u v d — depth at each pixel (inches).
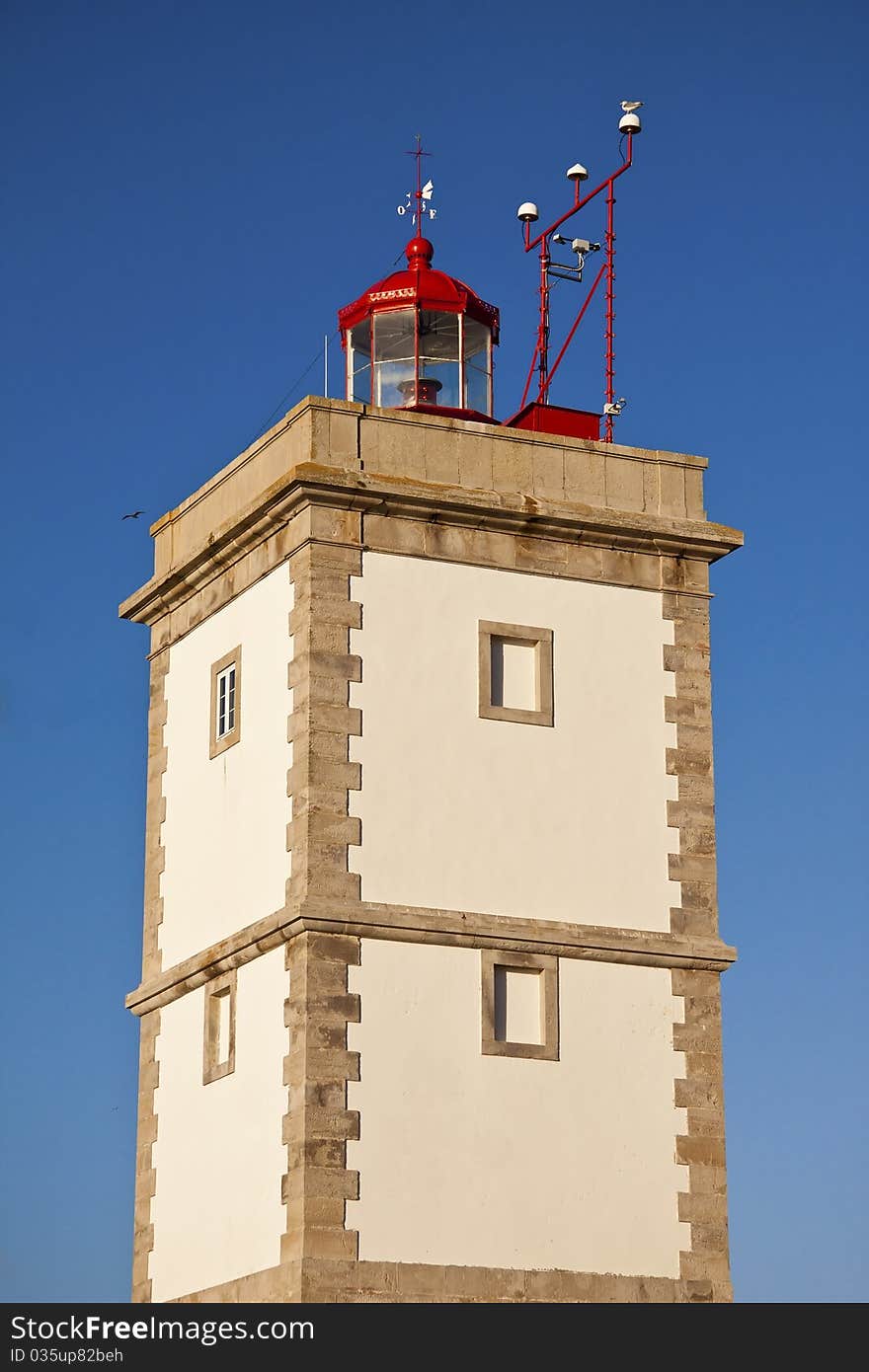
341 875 1318.9
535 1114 1328.7
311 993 1299.2
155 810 1470.2
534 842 1362.0
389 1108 1300.4
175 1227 1386.6
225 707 1422.2
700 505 1446.9
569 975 1353.3
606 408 1507.1
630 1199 1337.4
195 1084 1391.5
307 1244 1270.9
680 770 1405.0
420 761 1348.4
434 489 1370.6
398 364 1478.8
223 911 1387.8
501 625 1381.6
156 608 1496.1
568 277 1537.9
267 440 1411.2
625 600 1416.1
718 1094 1371.8
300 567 1358.3
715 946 1385.3
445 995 1325.0
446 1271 1290.6
